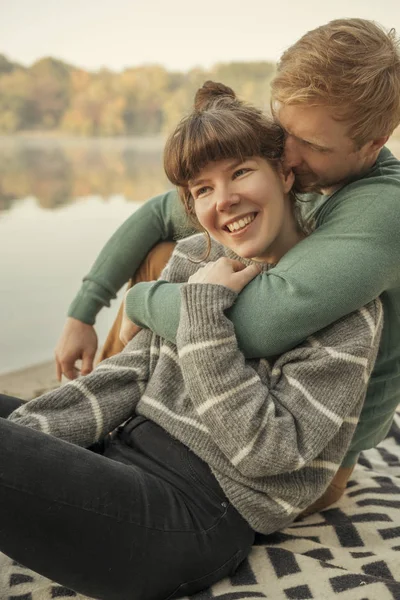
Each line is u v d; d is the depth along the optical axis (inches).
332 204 50.5
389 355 53.4
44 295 123.9
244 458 44.0
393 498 60.0
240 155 47.9
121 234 71.2
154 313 51.4
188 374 46.1
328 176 50.2
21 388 93.6
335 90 45.0
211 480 46.6
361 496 60.5
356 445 56.9
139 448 50.1
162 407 50.3
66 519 40.9
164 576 43.5
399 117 48.5
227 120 48.0
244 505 45.6
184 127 49.4
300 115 47.0
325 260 45.3
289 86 46.9
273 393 46.6
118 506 42.6
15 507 39.9
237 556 46.4
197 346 45.4
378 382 54.6
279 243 52.0
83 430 50.8
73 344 71.6
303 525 55.2
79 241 160.4
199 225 55.6
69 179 279.6
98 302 71.7
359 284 44.6
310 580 44.8
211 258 57.0
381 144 49.1
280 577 45.6
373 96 45.4
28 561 41.4
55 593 45.9
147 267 71.3
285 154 49.9
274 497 46.2
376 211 46.1
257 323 45.8
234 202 48.5
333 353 45.3
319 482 47.7
